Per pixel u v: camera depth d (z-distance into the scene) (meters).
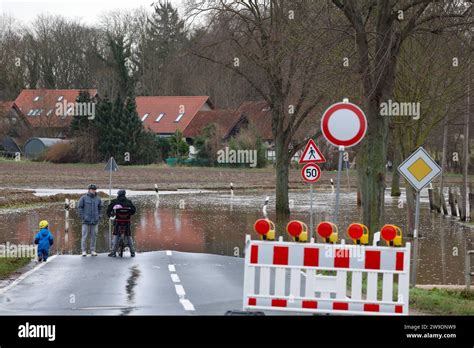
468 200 89.19
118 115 173.50
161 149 183.38
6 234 59.53
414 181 35.72
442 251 54.31
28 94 183.12
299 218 79.94
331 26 45.16
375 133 42.28
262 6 80.62
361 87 44.56
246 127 182.50
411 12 48.53
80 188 117.81
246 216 81.62
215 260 45.16
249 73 84.38
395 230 21.89
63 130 181.88
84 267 41.06
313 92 77.94
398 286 21.81
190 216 81.00
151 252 49.66
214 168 178.12
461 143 160.25
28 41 197.12
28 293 31.08
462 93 65.19
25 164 165.38
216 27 82.00
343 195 125.88
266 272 22.00
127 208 47.00
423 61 60.78
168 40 196.50
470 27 43.31
